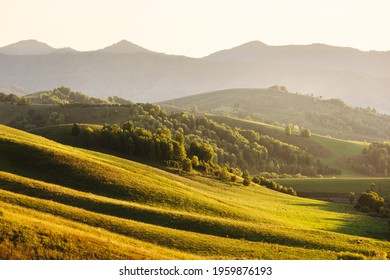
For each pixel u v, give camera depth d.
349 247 88.56
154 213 89.75
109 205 88.81
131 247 56.06
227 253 71.25
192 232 81.12
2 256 45.81
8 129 152.12
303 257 74.81
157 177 130.75
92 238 54.12
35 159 110.50
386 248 93.81
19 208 60.12
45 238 50.03
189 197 113.62
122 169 122.06
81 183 105.25
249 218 111.06
